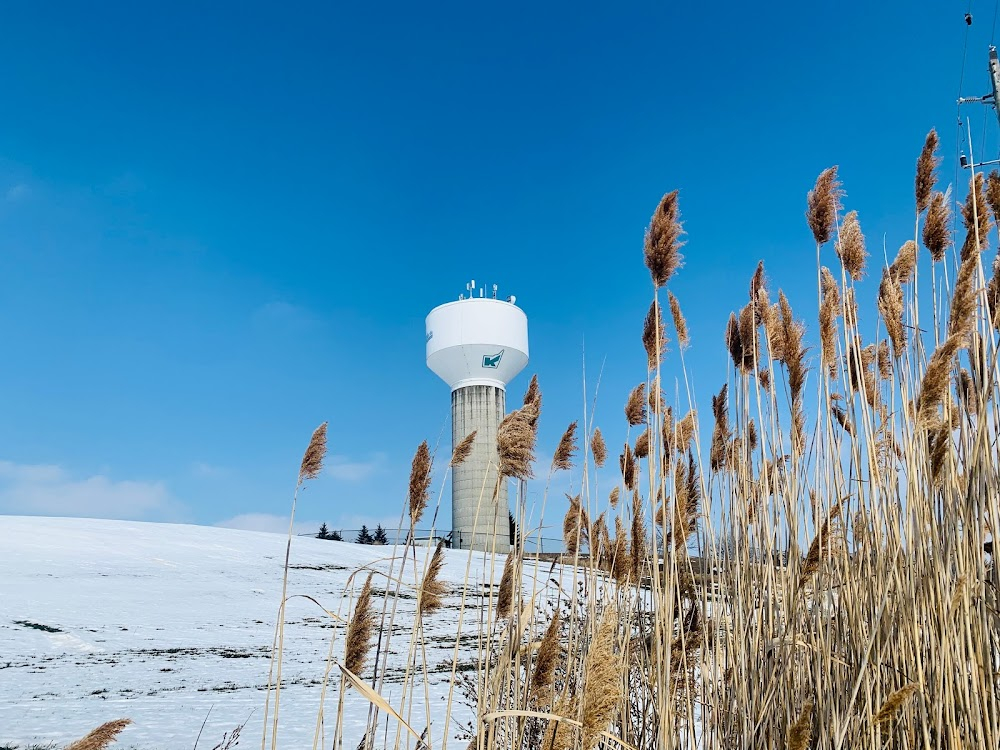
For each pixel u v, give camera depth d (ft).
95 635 44.55
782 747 10.48
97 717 26.21
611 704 5.46
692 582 12.07
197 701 29.12
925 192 13.19
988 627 9.95
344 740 22.07
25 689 30.78
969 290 10.40
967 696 9.66
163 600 59.67
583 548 14.07
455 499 167.22
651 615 11.92
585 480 13.32
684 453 13.47
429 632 41.11
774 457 13.21
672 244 11.60
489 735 9.49
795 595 11.16
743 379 13.91
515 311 204.74
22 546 84.17
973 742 9.78
